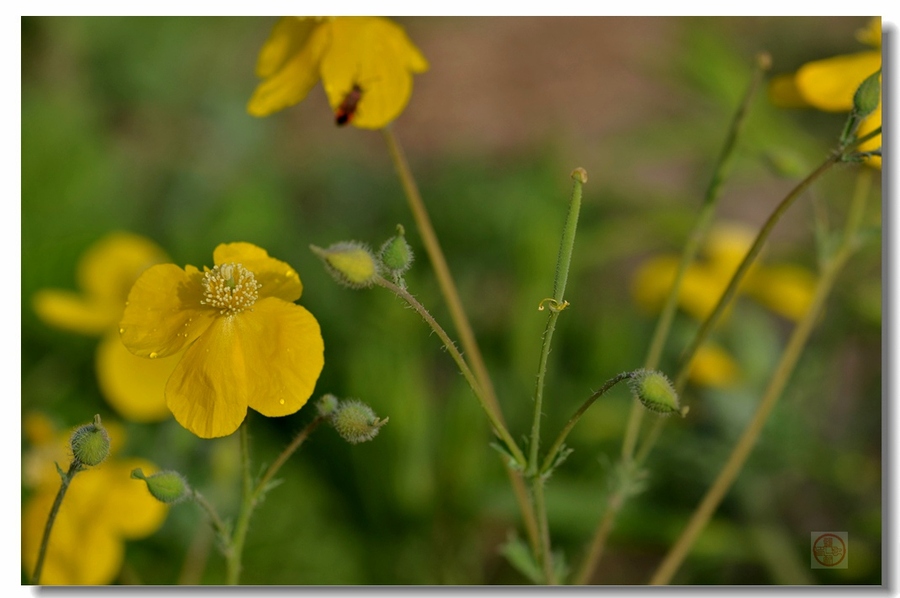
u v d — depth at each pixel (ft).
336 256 1.24
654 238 2.46
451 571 1.82
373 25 1.47
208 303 1.25
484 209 2.41
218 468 1.65
